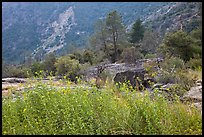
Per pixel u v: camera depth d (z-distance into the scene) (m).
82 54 41.50
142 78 11.43
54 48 129.38
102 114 5.58
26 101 5.99
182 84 10.23
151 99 6.43
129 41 53.22
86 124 5.32
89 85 7.70
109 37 46.19
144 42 51.81
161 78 11.49
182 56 24.11
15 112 5.71
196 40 25.27
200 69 15.05
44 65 34.12
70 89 6.60
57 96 6.04
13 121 5.44
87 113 5.45
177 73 12.59
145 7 120.44
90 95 6.21
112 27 45.88
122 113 5.59
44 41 141.88
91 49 46.97
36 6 180.62
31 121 5.42
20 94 7.26
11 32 150.38
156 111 5.53
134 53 31.91
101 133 5.31
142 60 28.19
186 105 6.75
